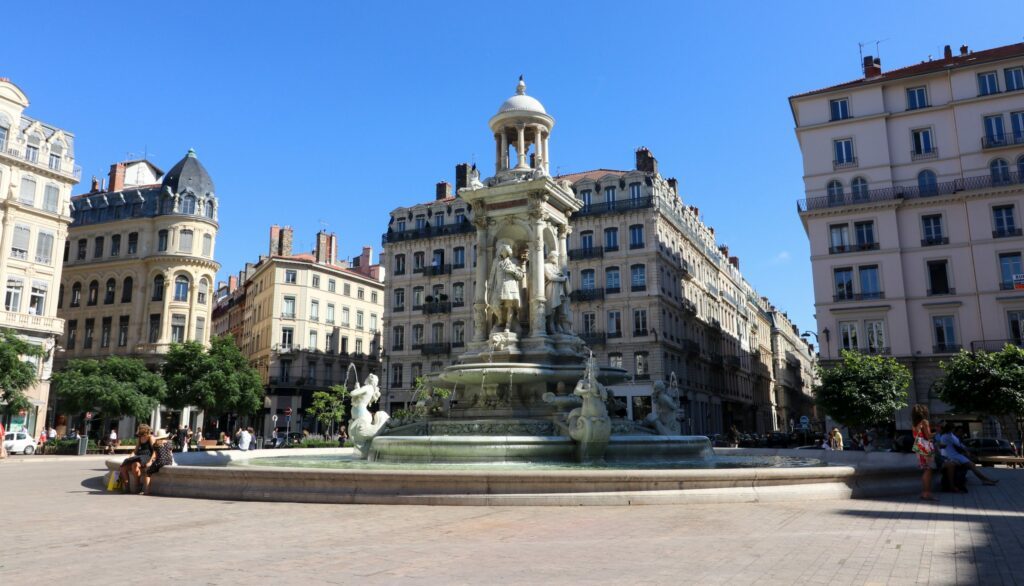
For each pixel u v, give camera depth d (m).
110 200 63.56
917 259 44.66
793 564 6.24
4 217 46.91
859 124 47.50
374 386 17.30
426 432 15.16
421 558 6.57
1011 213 43.03
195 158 63.16
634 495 9.82
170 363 49.56
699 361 62.69
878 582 5.61
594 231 55.47
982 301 42.69
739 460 15.66
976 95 45.19
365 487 10.44
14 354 37.16
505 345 16.67
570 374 16.02
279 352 67.31
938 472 12.77
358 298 76.56
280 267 68.94
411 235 62.12
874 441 35.66
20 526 8.78
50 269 49.53
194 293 60.00
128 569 6.22
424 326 60.16
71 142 52.12
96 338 60.19
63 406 42.12
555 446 13.28
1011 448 27.73
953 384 33.06
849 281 45.72
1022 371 31.09
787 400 109.62
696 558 6.49
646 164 57.28
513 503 9.78
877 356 36.97
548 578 5.77
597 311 54.16
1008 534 7.70
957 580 5.67
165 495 12.20
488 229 18.30
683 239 62.25
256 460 16.94
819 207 47.00
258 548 7.11
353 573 6.00
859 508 9.69
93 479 15.91
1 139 47.16
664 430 16.38
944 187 44.72
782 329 110.12
